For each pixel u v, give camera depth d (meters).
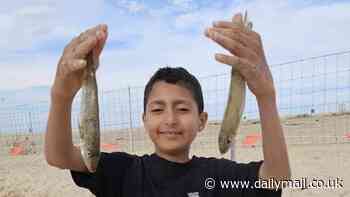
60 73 0.58
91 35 0.56
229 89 0.58
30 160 4.75
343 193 2.22
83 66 0.55
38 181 3.30
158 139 0.73
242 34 0.57
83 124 0.57
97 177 0.72
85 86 0.57
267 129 0.64
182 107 0.73
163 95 0.72
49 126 0.63
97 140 0.57
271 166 0.67
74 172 0.71
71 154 0.67
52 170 3.83
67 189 2.95
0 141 7.13
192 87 0.74
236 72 0.58
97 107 0.58
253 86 0.60
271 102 0.62
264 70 0.60
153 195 0.72
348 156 3.36
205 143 4.75
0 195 2.93
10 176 3.62
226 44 0.56
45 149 0.65
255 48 0.58
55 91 0.60
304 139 4.71
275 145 0.65
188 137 0.73
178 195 0.72
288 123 6.20
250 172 0.73
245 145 4.60
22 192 2.98
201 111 0.77
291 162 3.20
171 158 0.75
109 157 0.75
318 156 3.42
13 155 5.47
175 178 0.74
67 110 0.62
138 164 0.75
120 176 0.74
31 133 6.73
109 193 0.73
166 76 0.74
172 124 0.72
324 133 5.05
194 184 0.73
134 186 0.73
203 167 0.75
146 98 0.76
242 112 0.57
